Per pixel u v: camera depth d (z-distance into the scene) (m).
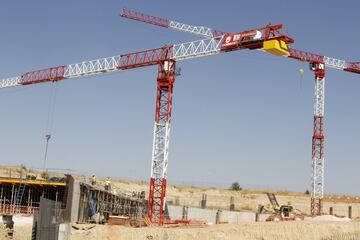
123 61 103.31
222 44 90.94
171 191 143.88
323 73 124.06
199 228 76.94
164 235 68.19
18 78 119.94
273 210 109.75
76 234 65.19
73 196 71.00
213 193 146.88
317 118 120.81
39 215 30.44
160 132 94.50
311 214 114.06
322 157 118.38
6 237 62.06
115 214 88.62
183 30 119.94
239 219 111.56
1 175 103.12
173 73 96.75
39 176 97.06
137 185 137.38
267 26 83.50
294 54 121.50
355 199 150.88
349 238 80.06
